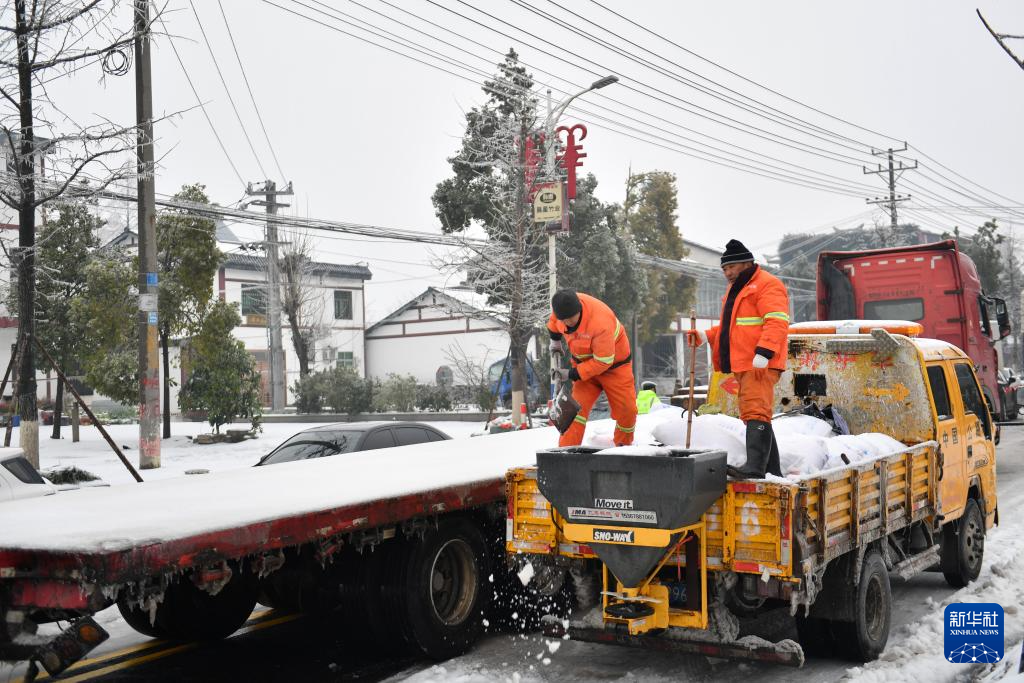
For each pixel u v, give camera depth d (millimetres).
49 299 21484
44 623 4703
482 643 6855
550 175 24578
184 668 6375
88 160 13258
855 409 7527
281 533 5129
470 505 6586
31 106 13188
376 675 6137
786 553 4922
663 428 5855
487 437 10938
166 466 17484
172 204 21562
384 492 6020
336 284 51812
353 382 38469
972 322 15578
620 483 5074
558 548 5797
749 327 5793
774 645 5129
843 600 5762
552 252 22734
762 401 5629
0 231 16516
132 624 6887
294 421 37062
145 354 15695
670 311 48625
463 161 28812
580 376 7242
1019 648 5926
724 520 5125
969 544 8078
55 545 4293
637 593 5227
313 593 6625
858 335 7488
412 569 6203
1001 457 18016
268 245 39031
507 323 28078
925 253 15508
